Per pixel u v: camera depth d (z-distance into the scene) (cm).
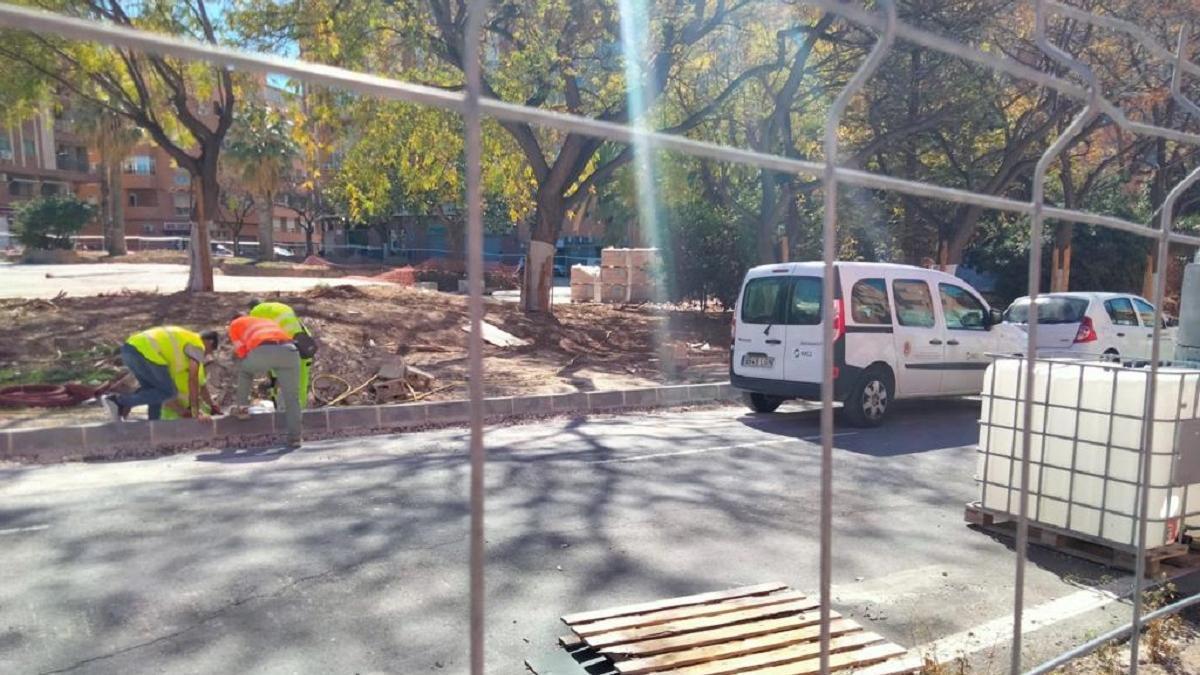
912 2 1384
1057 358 548
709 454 749
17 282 2262
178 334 787
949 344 955
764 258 1789
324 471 662
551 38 1378
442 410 904
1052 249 2298
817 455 754
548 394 998
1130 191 2655
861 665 340
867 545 511
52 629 375
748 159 180
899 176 1966
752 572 462
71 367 1027
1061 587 448
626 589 434
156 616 390
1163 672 347
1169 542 455
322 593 420
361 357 999
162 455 717
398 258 5072
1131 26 261
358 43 1323
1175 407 440
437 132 1568
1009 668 354
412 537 504
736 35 1689
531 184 2131
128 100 1548
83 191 5419
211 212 1664
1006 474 524
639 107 1448
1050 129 1850
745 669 331
